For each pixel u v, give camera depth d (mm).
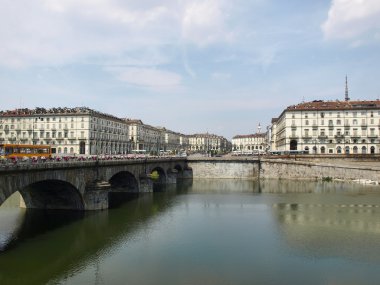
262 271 31656
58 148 144500
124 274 31016
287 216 54250
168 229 46000
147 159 82250
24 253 36125
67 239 40969
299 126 143000
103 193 57156
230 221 50812
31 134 146000
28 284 29141
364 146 137875
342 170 108188
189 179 120125
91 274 31031
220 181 113062
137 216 53781
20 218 50469
